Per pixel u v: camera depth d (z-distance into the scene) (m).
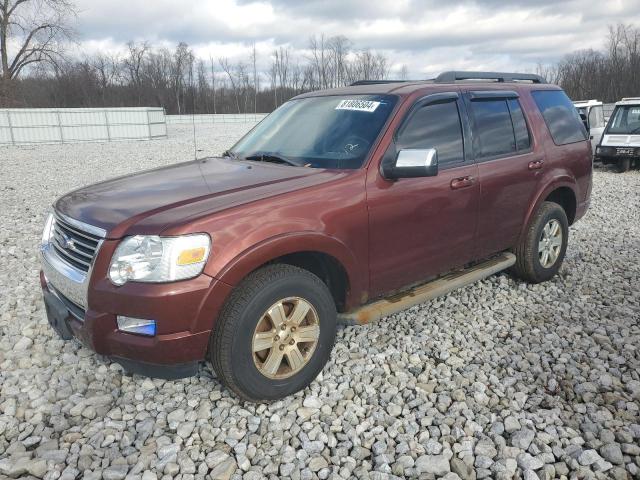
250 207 3.08
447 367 3.75
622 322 4.48
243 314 3.00
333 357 3.88
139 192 3.44
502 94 4.81
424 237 3.98
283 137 4.25
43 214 9.17
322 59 61.34
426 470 2.76
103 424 3.13
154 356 2.89
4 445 2.97
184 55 65.69
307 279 3.27
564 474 2.74
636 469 2.74
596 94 61.56
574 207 5.61
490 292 5.16
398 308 3.88
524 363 3.79
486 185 4.39
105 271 2.94
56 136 32.91
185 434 3.05
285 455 2.88
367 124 3.87
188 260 2.84
